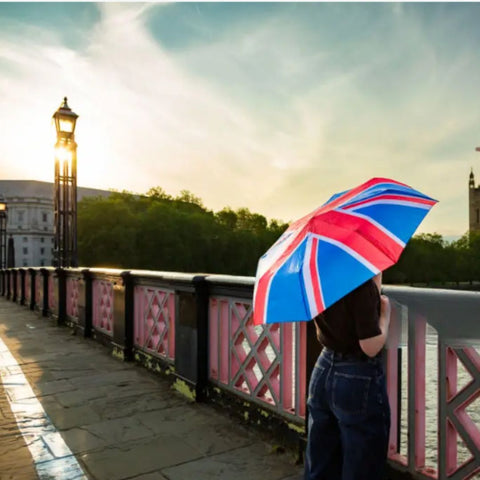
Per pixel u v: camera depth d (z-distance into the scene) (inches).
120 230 2930.6
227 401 152.6
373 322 66.3
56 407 164.2
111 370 215.5
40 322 388.5
